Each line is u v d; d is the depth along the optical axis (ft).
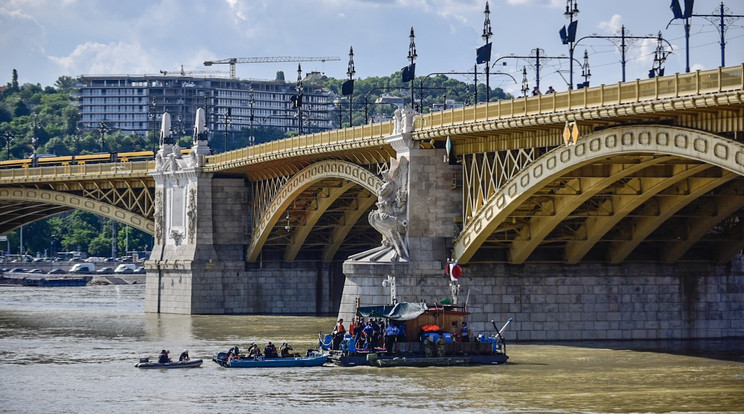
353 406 529.86
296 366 652.07
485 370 630.74
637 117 596.29
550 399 542.57
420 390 568.00
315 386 582.76
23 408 533.14
